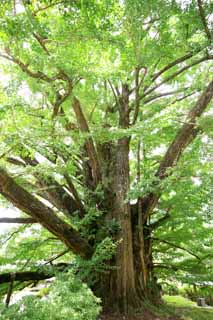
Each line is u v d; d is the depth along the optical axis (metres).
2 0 3.88
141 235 8.04
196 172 7.64
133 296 7.19
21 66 5.47
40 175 6.83
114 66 5.91
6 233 8.61
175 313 7.57
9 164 7.12
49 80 5.71
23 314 3.27
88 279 7.12
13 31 4.20
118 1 4.98
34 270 7.78
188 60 8.23
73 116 8.05
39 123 5.79
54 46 5.38
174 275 8.67
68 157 6.65
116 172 8.42
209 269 8.63
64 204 8.40
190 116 7.80
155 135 7.93
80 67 5.39
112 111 8.70
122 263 7.33
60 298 4.11
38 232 9.02
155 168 8.98
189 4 6.04
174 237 8.59
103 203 8.14
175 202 7.92
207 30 6.52
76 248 7.12
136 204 8.42
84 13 4.53
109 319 6.66
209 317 7.58
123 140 8.73
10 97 5.10
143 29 6.29
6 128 4.77
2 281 7.41
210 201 7.21
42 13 4.58
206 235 8.41
